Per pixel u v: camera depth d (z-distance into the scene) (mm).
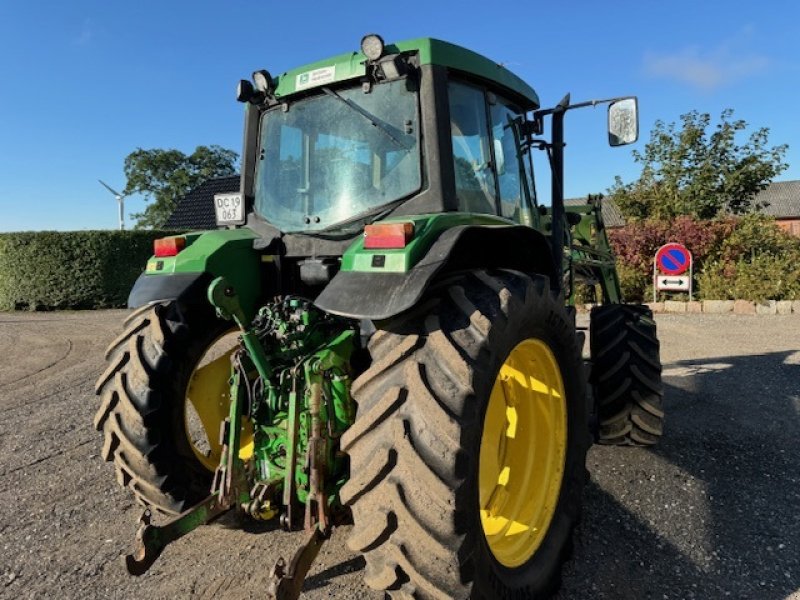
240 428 2580
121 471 2926
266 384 2566
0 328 12414
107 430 2881
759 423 4832
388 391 2125
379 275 2234
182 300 2908
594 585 2674
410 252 2211
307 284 3031
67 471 4184
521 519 2717
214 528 3271
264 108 3385
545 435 2883
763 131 15359
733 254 12773
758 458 4086
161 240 3162
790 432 4605
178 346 2924
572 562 2852
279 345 2666
